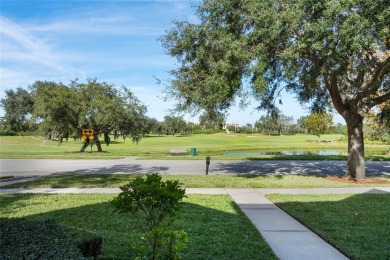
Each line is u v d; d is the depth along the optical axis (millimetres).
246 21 14461
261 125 128375
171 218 4266
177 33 16125
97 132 32156
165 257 3951
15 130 71125
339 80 16391
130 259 5230
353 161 15516
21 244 3588
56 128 29953
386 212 8773
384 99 15516
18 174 16984
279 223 7832
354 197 11055
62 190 12172
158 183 4121
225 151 40156
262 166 21047
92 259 3533
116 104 30578
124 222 7523
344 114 15891
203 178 14922
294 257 5645
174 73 16453
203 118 16859
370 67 14398
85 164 21688
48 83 34375
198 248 5883
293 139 83500
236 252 5719
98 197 10680
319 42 11875
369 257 5508
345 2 11109
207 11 15297
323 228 7230
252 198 10938
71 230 4582
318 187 13297
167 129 116750
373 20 11109
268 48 14133
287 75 13469
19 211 8703
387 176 16938
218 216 8273
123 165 21188
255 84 13352
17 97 66812
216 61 15070
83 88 31297
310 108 19375
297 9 12414
